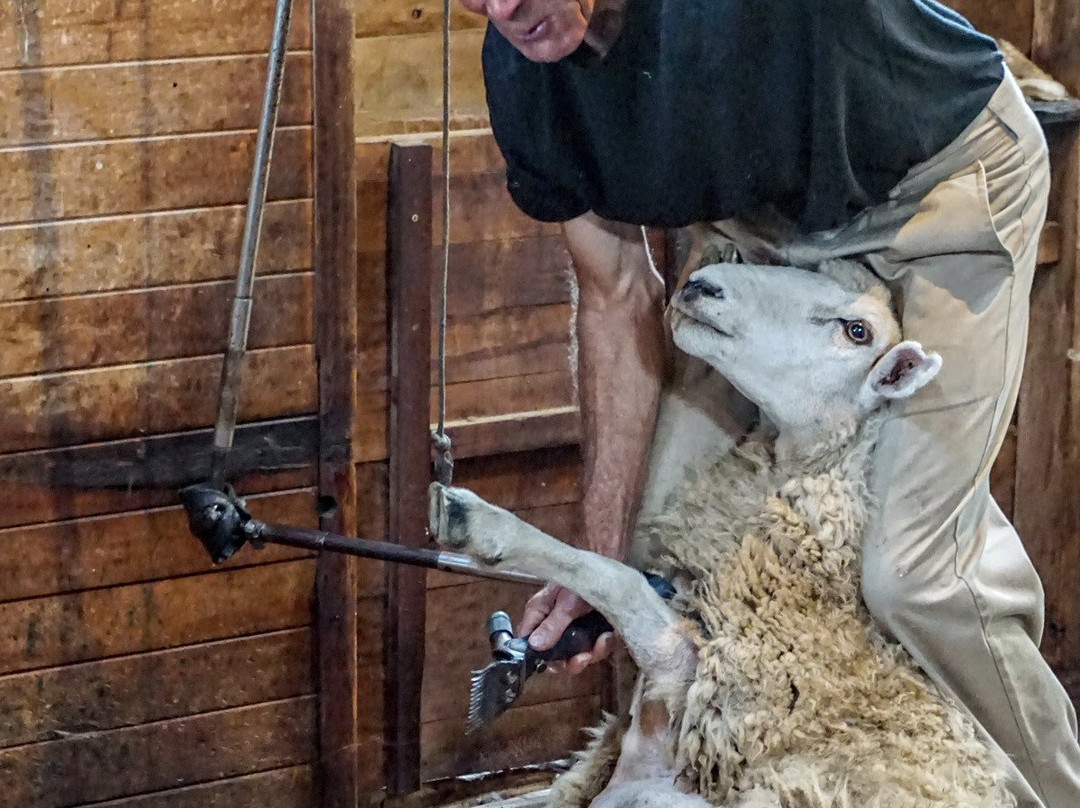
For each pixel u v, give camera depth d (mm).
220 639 2547
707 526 2146
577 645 2166
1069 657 3307
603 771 2277
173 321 2391
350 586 2600
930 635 2096
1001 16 3148
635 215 1948
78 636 2455
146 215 2334
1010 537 2271
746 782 2008
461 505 1990
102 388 2373
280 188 2398
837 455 2107
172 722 2551
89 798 2527
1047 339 3186
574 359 2479
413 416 2744
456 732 2969
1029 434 3250
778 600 2070
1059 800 2309
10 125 2232
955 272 2047
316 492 2545
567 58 1793
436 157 2715
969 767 2047
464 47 2840
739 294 2041
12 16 2193
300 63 2365
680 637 2066
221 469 2234
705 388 2270
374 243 2693
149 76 2283
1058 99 3039
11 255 2275
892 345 2041
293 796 2666
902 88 1886
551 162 1928
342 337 2492
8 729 2449
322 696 2629
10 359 2312
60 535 2404
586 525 2227
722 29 1762
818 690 2029
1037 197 2088
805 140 1850
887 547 2053
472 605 2928
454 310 2779
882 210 2045
